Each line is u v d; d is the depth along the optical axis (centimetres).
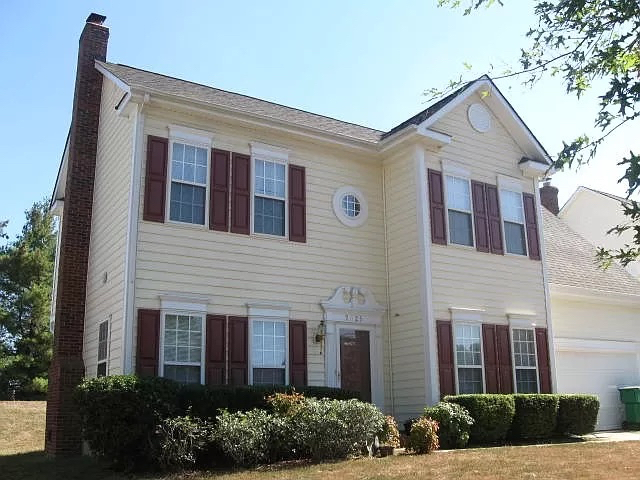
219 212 1367
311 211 1508
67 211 1533
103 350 1334
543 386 1662
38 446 1673
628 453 1138
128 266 1233
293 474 924
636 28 477
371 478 876
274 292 1405
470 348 1536
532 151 1808
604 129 468
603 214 2928
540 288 1734
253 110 1545
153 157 1309
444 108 1592
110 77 1448
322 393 1284
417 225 1530
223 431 1051
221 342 1309
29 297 3416
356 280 1541
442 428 1291
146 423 1048
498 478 868
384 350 1548
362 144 1592
